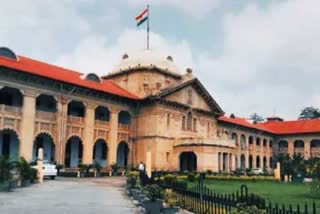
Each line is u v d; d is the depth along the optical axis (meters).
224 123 73.25
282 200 26.33
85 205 19.27
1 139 42.16
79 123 48.12
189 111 60.81
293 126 89.06
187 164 59.09
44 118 43.84
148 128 55.47
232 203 12.94
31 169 30.53
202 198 15.52
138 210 17.81
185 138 56.44
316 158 35.47
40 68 45.84
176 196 18.41
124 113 57.72
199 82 62.25
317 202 24.95
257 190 35.44
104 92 50.47
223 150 57.34
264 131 84.31
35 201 20.33
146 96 55.72
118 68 64.62
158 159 54.38
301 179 56.31
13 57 43.91
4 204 18.84
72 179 38.78
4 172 26.66
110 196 23.88
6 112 40.25
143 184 22.70
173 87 56.97
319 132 83.19
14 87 40.94
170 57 67.25
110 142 52.19
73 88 46.75
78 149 50.44
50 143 47.06
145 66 60.97
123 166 54.88
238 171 58.34
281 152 86.62
